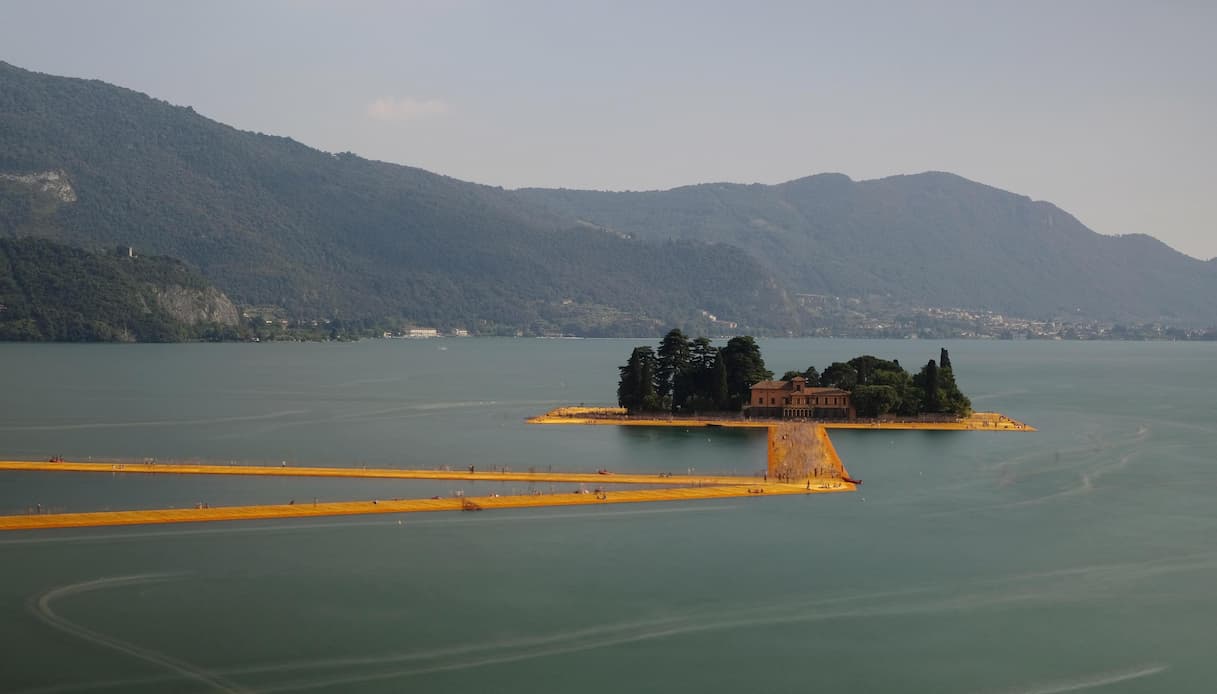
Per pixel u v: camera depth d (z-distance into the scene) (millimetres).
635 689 121688
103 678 121688
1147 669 128500
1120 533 182375
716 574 158375
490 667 126438
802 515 193000
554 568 159625
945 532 182375
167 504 192375
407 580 153000
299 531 176500
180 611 139875
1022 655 132000
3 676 121625
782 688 122500
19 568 154875
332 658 127750
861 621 141500
